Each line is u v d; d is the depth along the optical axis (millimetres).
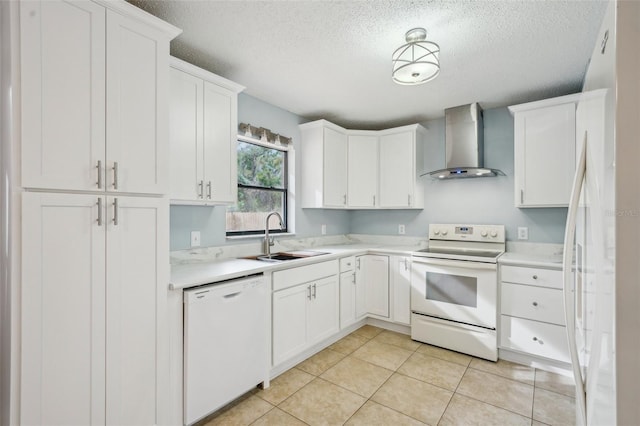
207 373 1820
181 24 1876
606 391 821
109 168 1449
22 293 1220
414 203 3555
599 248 897
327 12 1765
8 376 1211
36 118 1243
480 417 1918
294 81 2664
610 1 788
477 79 2607
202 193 2160
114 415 1465
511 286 2633
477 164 3109
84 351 1377
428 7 1718
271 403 2057
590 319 1049
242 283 2049
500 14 1768
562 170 2629
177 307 1729
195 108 2127
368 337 3195
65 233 1327
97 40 1408
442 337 2926
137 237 1554
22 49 1206
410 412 1969
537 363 2549
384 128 4059
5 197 1218
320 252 3107
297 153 3496
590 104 1054
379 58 2270
